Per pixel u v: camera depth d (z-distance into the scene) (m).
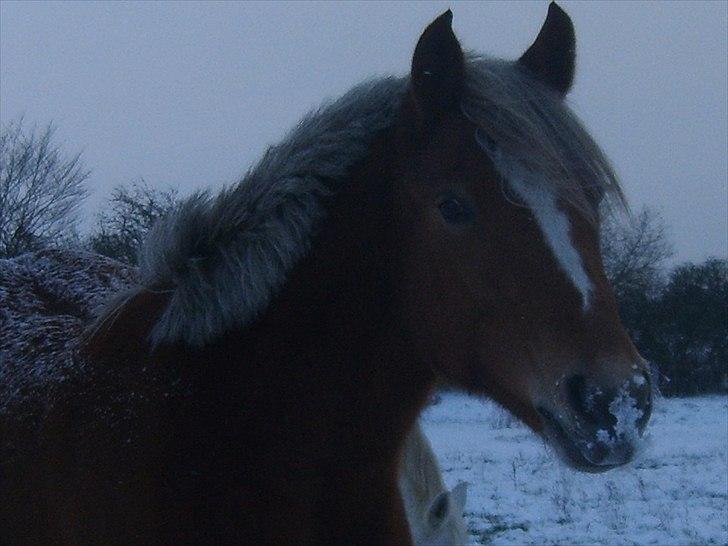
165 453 2.52
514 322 2.28
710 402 24.62
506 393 2.36
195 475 2.49
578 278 2.24
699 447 14.88
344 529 2.59
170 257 2.69
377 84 2.78
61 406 2.68
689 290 28.81
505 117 2.35
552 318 2.23
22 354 2.99
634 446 2.11
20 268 3.51
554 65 2.69
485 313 2.33
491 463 13.36
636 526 9.02
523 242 2.28
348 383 2.62
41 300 3.32
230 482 2.49
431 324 2.46
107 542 2.49
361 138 2.68
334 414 2.61
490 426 19.59
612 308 2.26
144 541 2.46
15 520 2.68
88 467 2.55
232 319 2.62
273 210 2.65
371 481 2.63
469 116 2.42
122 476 2.51
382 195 2.62
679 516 9.37
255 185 2.69
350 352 2.62
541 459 13.63
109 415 2.60
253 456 2.53
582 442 2.14
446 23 2.47
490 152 2.37
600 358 2.17
